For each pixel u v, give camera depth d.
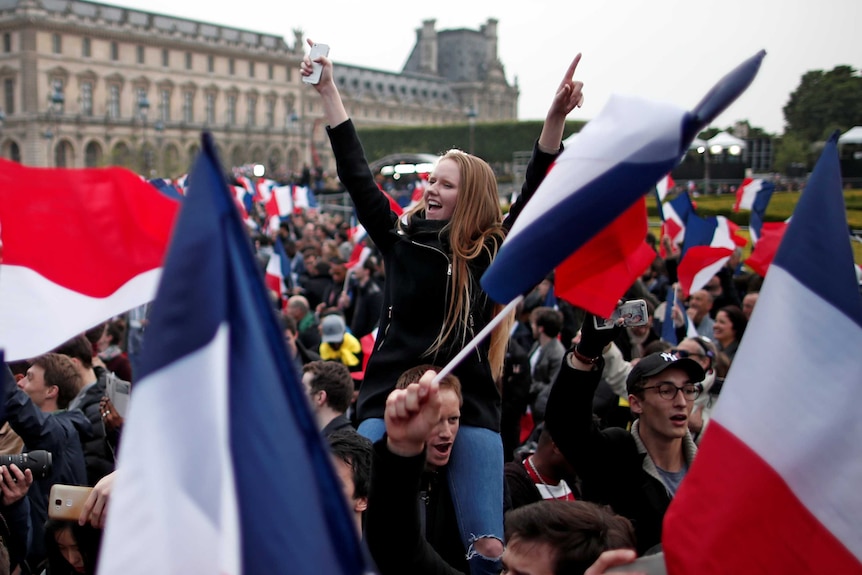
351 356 11.08
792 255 3.07
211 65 138.12
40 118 117.81
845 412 2.96
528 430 9.87
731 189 50.81
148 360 2.15
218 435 2.16
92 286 4.35
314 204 35.06
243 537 2.12
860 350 2.97
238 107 142.12
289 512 2.14
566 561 3.34
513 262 3.14
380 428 4.53
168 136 131.50
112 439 6.41
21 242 4.27
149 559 2.13
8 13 118.44
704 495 3.00
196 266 2.15
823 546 2.95
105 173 4.36
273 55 145.75
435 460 4.20
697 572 2.95
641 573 3.07
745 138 65.56
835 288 3.00
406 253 4.65
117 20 126.56
